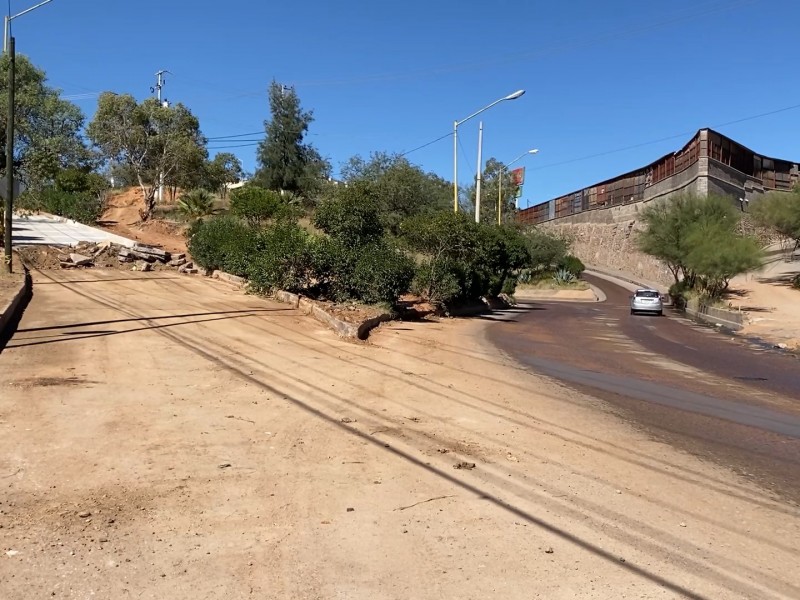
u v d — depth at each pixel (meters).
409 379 10.85
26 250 23.70
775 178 68.31
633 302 39.69
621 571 4.25
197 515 4.87
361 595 3.83
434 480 5.89
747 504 5.73
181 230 37.47
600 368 14.40
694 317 37.97
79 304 15.86
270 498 5.27
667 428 8.65
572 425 8.43
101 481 5.43
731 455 7.41
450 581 4.04
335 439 7.00
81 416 7.21
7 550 4.18
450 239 27.59
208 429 7.05
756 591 4.06
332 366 11.36
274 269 20.11
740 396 11.68
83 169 47.31
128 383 8.84
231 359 11.03
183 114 42.12
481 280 32.44
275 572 4.07
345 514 5.03
